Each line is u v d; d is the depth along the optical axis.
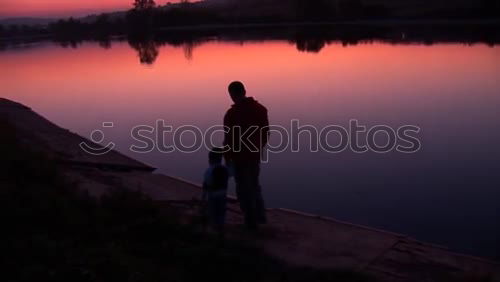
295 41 56.06
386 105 17.33
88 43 79.44
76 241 5.03
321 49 43.22
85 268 4.48
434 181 9.85
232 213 7.37
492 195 9.05
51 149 10.32
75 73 31.83
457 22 76.56
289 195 9.23
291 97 19.28
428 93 19.64
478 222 7.95
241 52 43.41
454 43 43.88
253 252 5.61
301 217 7.17
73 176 8.32
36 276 4.22
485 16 77.69
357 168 10.75
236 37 72.00
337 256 5.70
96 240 5.19
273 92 20.67
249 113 6.02
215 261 5.11
